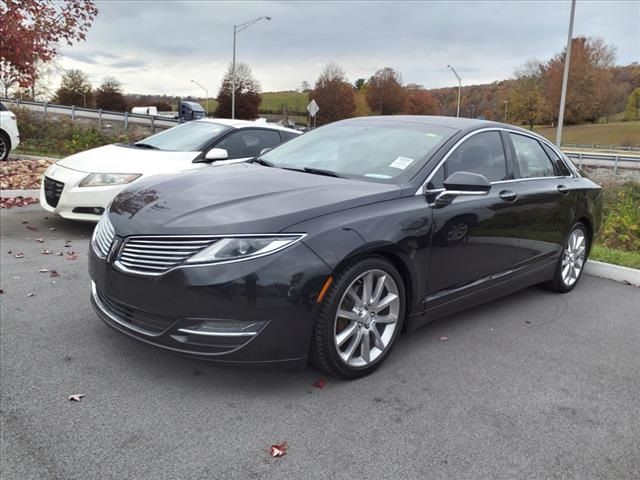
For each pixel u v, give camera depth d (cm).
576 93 8481
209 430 275
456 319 456
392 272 341
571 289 559
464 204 387
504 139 455
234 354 293
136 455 252
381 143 419
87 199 632
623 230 1441
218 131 739
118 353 351
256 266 288
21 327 381
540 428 297
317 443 270
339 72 8650
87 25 1072
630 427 304
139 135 2438
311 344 313
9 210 779
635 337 437
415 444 274
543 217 472
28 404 288
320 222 310
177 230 299
